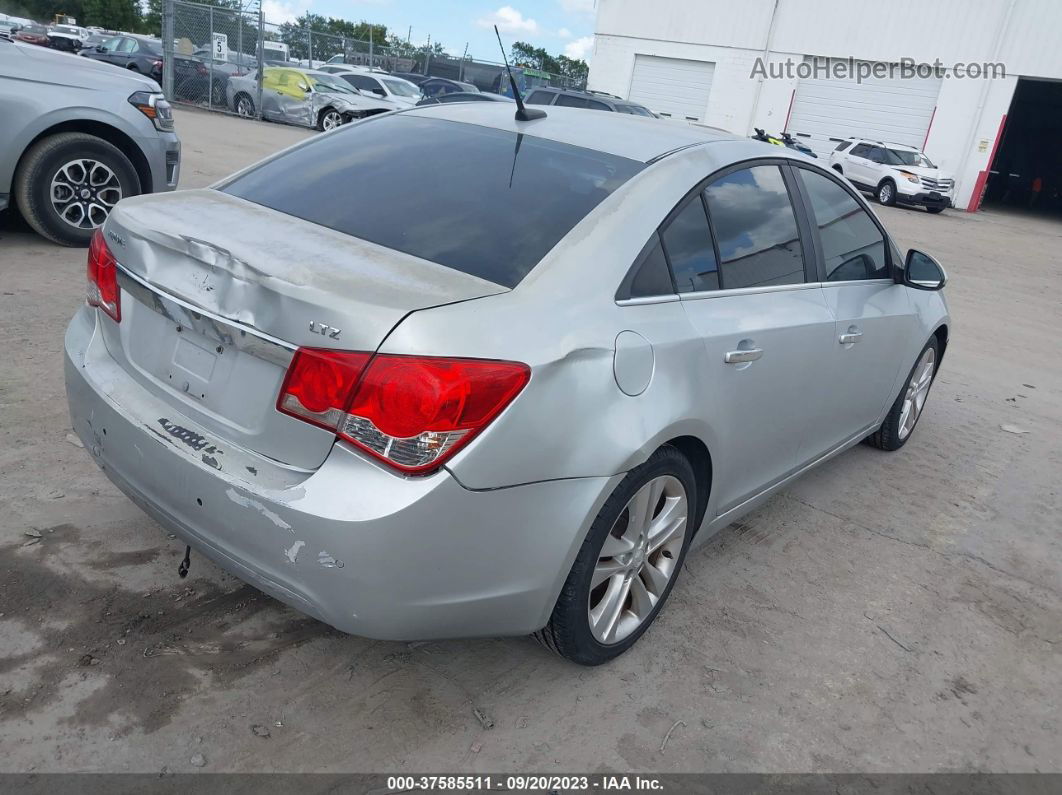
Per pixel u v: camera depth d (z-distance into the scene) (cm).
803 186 343
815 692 271
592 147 285
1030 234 2069
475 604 213
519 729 238
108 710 224
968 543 389
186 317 220
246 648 254
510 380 199
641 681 264
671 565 278
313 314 196
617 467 224
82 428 251
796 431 337
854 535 381
